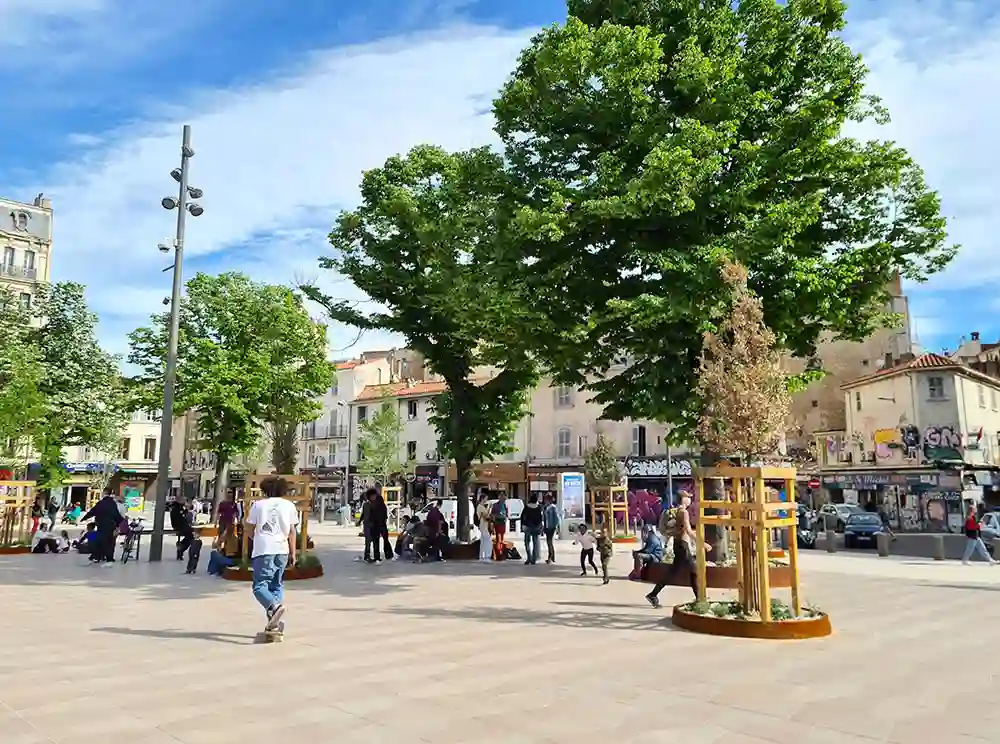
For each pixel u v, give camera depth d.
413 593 12.25
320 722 5.10
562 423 47.81
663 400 13.87
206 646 7.71
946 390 38.94
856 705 5.61
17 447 26.08
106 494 17.42
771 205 13.41
